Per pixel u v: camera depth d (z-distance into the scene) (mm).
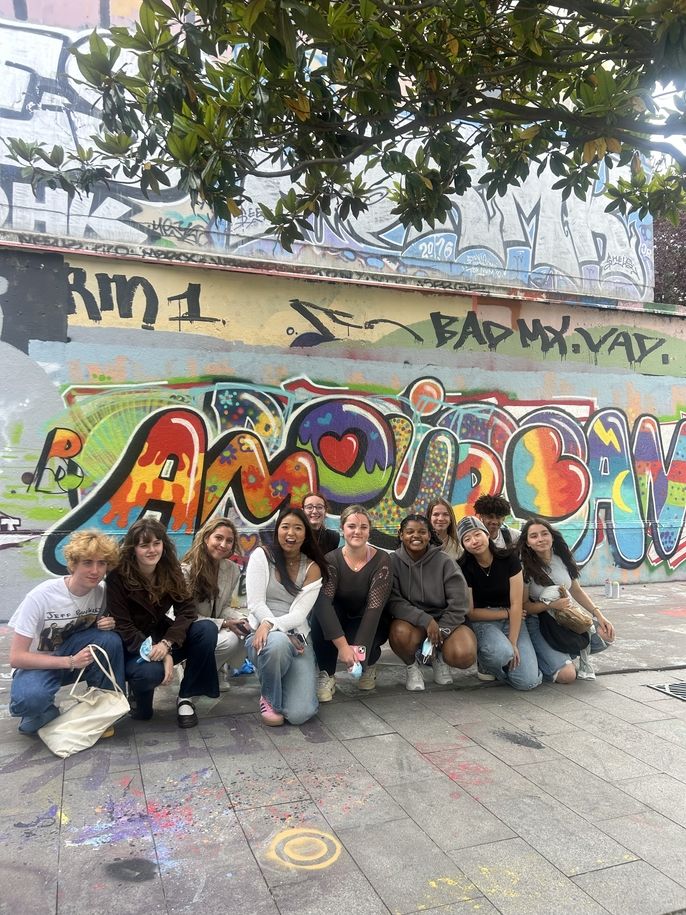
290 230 4480
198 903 2232
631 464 8805
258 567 4043
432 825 2732
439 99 3725
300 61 3234
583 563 8469
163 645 3654
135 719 3867
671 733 3732
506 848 2570
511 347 8266
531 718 3953
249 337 7090
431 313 7891
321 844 2584
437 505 5211
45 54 6730
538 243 8656
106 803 2887
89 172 4777
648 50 3041
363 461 7504
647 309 8891
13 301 6320
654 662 5113
